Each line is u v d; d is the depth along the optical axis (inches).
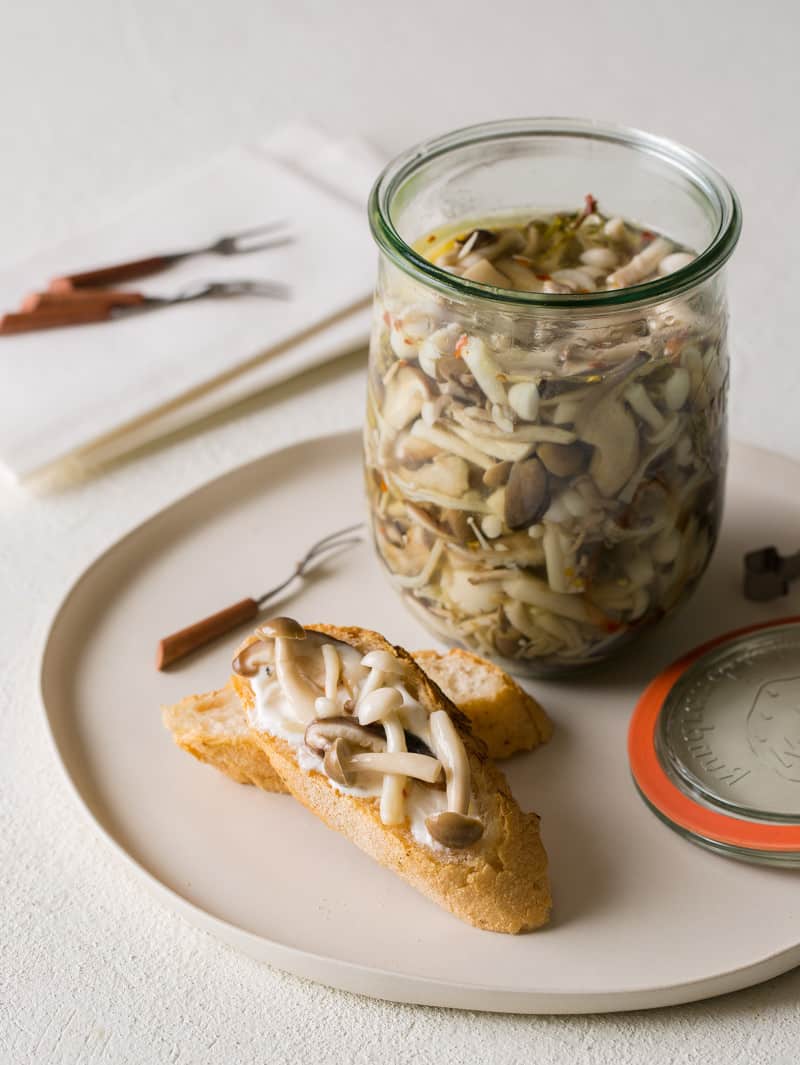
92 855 24.6
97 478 31.4
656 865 23.6
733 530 28.8
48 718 25.6
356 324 34.1
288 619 24.1
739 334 33.8
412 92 41.4
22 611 28.5
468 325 22.7
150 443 32.2
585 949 22.6
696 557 24.9
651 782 24.2
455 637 25.4
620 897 23.2
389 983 22.2
